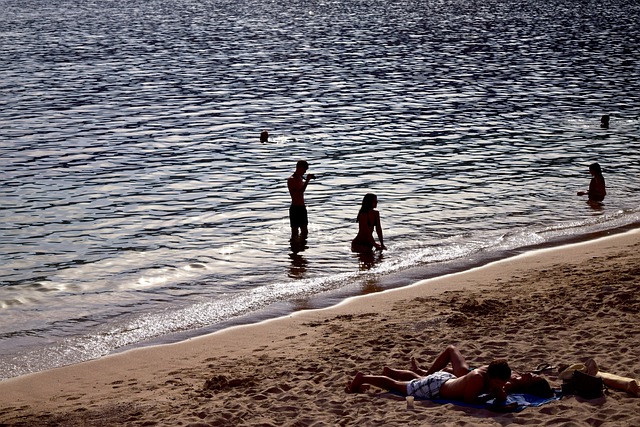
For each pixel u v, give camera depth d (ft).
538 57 182.80
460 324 45.37
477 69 166.09
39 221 71.82
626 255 59.11
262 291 55.42
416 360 40.04
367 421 32.73
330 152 98.68
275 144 103.40
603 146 100.32
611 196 78.54
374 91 142.10
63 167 91.76
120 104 131.64
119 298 54.49
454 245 64.54
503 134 107.65
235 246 65.00
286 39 223.51
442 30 242.37
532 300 48.80
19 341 47.67
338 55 189.26
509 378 34.24
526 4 336.49
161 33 241.35
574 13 295.48
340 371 39.47
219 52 196.75
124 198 79.25
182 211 74.84
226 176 87.76
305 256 62.49
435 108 126.41
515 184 83.20
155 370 42.83
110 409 36.99
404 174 87.66
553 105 127.85
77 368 43.52
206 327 49.34
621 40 214.07
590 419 30.94
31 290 55.88
